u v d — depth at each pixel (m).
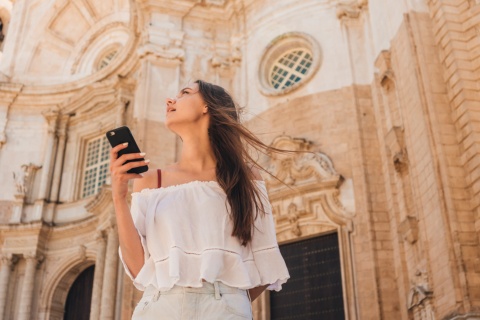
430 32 16.33
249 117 22.38
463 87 14.82
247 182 3.22
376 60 18.83
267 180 20.41
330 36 22.08
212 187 3.11
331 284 18.80
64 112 29.53
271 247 3.19
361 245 18.30
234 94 23.45
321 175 19.50
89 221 25.44
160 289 2.81
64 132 29.27
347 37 21.47
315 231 19.28
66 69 32.84
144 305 2.82
